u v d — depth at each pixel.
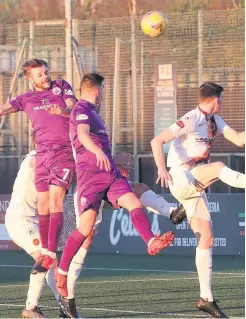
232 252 35.25
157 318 19.62
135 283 26.78
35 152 20.47
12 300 23.16
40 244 19.94
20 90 39.75
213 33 38.94
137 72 39.75
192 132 19.52
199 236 19.70
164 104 37.59
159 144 19.14
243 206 35.06
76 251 18.67
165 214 20.09
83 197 18.52
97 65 40.09
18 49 40.34
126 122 39.69
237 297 23.23
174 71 37.53
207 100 19.61
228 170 18.97
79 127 18.41
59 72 39.69
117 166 20.33
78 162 18.69
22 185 20.16
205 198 19.88
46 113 20.48
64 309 19.83
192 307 21.48
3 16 40.88
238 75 38.84
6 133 41.00
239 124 38.88
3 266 32.91
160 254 36.44
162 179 18.88
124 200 18.38
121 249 36.97
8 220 20.14
